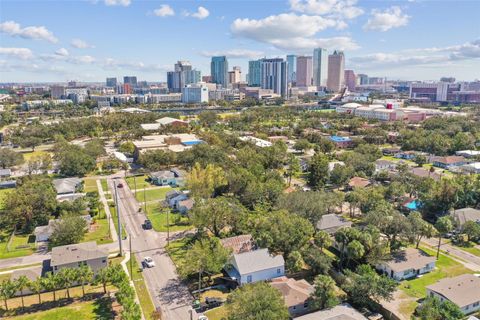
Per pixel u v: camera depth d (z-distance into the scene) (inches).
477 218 4197.8
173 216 4621.1
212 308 2768.2
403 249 3523.6
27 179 5654.5
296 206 3978.8
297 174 6604.3
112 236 4025.6
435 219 4503.0
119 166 6998.0
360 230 3472.0
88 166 6638.8
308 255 3206.2
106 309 2731.3
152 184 6058.1
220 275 3225.9
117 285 2839.6
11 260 3489.2
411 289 3004.4
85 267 2950.3
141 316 2620.6
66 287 2856.8
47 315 2650.1
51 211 4407.0
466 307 2647.6
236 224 3838.6
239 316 2255.2
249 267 3048.7
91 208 4665.4
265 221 3560.5
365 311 2721.5
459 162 7214.6
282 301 2443.4
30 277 3009.4
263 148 7062.0
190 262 2938.0
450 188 4527.6
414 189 5137.8
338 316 2470.5
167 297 2901.1
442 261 3494.1
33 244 3811.5
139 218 4569.4
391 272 3184.1
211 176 5162.4
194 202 4495.6
